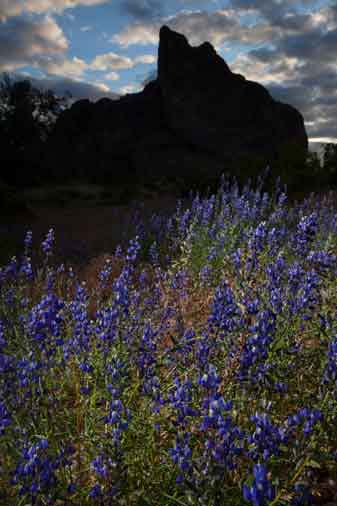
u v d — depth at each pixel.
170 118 60.59
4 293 6.02
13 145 48.75
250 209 8.88
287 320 3.85
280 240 6.19
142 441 3.09
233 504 2.58
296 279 4.10
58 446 3.18
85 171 57.19
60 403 3.66
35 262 10.04
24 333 4.47
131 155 59.56
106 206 29.23
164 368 4.12
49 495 2.64
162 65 61.72
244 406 3.34
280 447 2.66
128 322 4.42
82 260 9.78
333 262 4.72
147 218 16.53
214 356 3.76
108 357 3.82
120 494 2.79
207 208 8.99
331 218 8.55
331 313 4.34
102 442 2.99
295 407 3.61
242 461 2.97
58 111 56.72
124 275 5.02
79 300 4.89
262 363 3.29
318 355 3.94
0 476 2.97
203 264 7.11
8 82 51.66
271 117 62.09
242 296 4.44
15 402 3.38
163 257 8.68
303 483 2.64
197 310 5.83
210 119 60.12
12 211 21.44
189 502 2.53
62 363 4.06
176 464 2.65
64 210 27.12
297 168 19.27
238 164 22.27
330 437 3.10
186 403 2.95
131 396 3.46
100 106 64.44
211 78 61.28
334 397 3.12
